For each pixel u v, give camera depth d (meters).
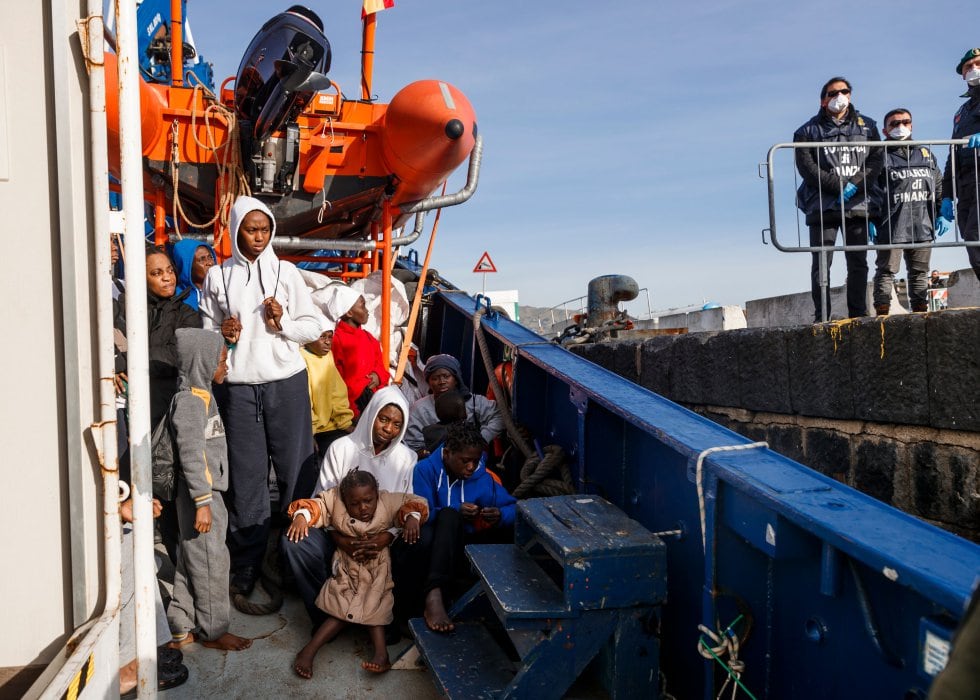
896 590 2.06
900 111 5.77
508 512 3.83
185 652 3.41
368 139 5.23
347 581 3.43
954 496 3.28
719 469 2.66
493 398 5.89
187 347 3.22
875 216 5.67
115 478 1.83
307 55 4.33
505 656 3.13
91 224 1.83
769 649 2.64
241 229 3.79
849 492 2.41
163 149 4.97
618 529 2.95
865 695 2.19
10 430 1.80
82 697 1.57
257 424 3.83
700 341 5.12
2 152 1.78
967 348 3.16
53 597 1.82
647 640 2.79
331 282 5.07
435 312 7.73
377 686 3.22
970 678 1.02
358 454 3.70
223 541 3.42
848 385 3.83
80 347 1.80
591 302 7.37
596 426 4.06
